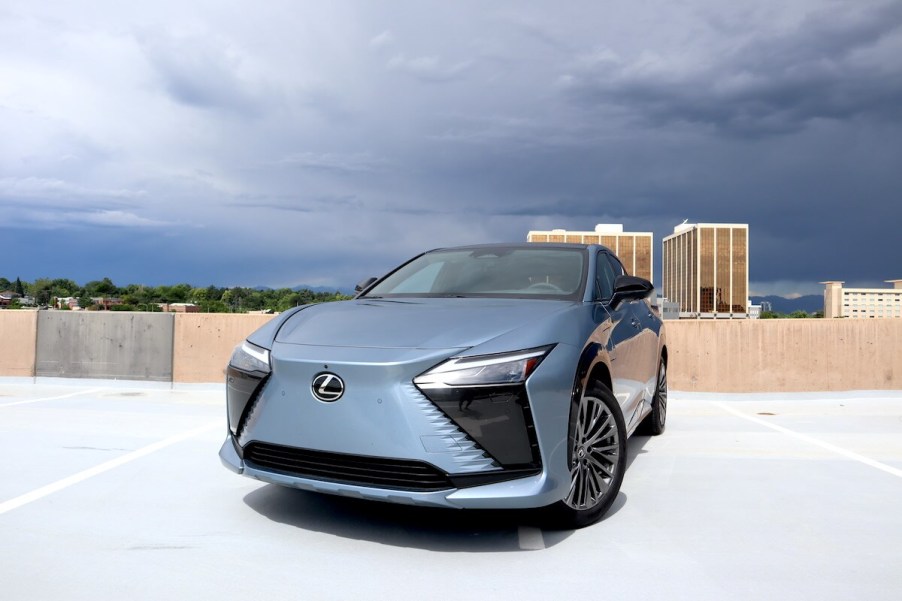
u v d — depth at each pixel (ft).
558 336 10.34
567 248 15.19
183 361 29.66
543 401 9.57
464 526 10.81
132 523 10.84
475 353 9.47
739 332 28.14
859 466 15.40
